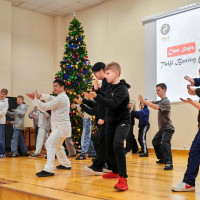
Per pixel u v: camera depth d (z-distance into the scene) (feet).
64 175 11.80
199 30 22.00
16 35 30.04
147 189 8.96
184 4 23.02
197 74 21.95
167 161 13.55
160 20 24.56
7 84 28.17
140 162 16.74
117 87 9.25
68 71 22.08
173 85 23.43
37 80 31.50
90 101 11.88
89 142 18.58
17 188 9.30
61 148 13.35
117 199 7.63
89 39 30.60
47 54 32.58
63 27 33.06
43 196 8.27
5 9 28.37
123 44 27.50
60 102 11.98
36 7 30.60
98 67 11.80
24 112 21.53
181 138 22.54
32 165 15.52
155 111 24.47
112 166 10.84
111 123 9.59
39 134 20.70
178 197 7.88
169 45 23.86
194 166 8.70
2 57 27.96
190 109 22.15
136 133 26.16
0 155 20.54
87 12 30.86
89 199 7.73
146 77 25.43
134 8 26.71
